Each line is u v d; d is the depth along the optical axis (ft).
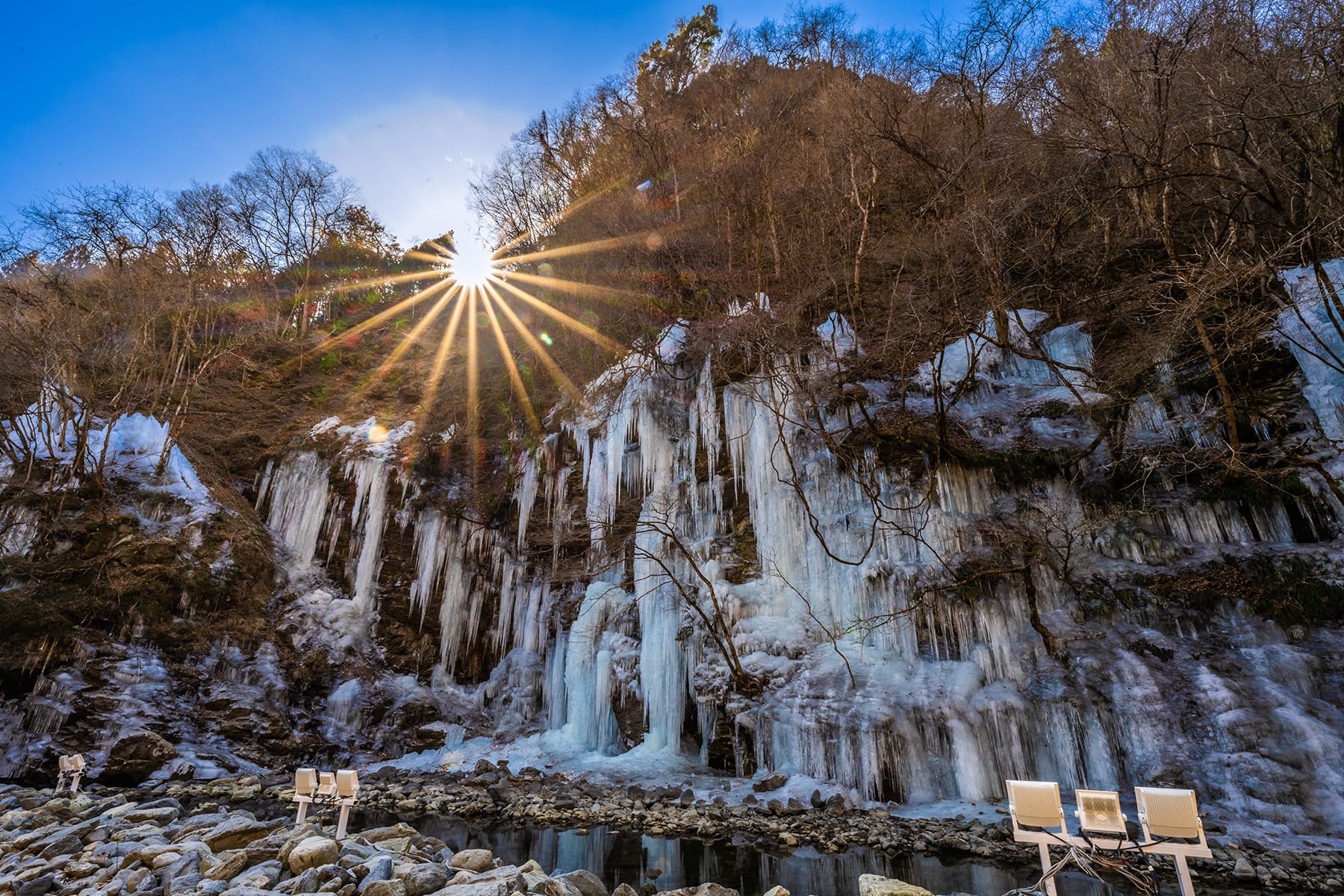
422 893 20.34
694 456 55.88
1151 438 43.39
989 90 57.93
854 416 50.21
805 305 60.85
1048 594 39.27
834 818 31.53
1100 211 52.19
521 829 32.35
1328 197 40.78
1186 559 37.55
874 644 41.01
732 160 74.02
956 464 44.73
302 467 70.59
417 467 69.36
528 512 65.41
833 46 88.02
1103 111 46.01
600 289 80.02
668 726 45.73
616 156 90.43
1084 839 17.90
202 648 52.44
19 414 63.31
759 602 46.24
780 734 39.01
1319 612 32.81
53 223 75.56
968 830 29.04
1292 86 39.68
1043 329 54.49
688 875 24.88
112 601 49.85
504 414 76.54
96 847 24.79
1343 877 22.48
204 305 85.20
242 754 48.24
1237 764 29.17
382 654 60.95
